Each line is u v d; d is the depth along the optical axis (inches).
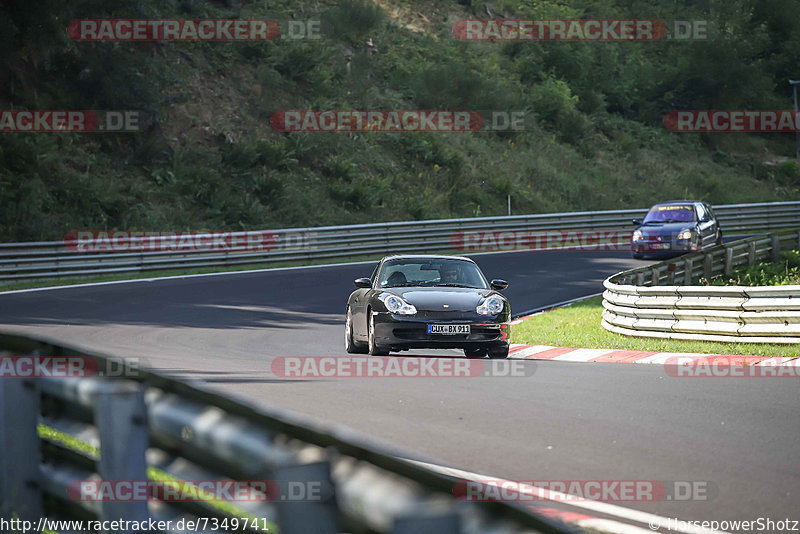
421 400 1242.6
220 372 1488.7
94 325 2263.8
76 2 5093.5
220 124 5689.0
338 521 307.0
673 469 838.5
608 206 6929.1
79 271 3597.4
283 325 2356.1
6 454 468.8
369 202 5723.4
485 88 7401.6
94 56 5098.4
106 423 404.5
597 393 1300.4
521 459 884.0
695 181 7741.1
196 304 2775.6
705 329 1919.3
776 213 5792.3
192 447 383.9
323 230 4318.4
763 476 807.1
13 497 470.9
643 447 934.4
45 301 2829.7
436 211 6008.9
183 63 5841.5
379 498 285.3
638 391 1316.4
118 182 4906.5
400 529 270.2
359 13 7155.5
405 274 1899.6
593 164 7549.2
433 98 7116.1
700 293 1946.4
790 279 3085.6
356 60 6993.1
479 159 6796.3
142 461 410.0
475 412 1148.5
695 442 956.0
